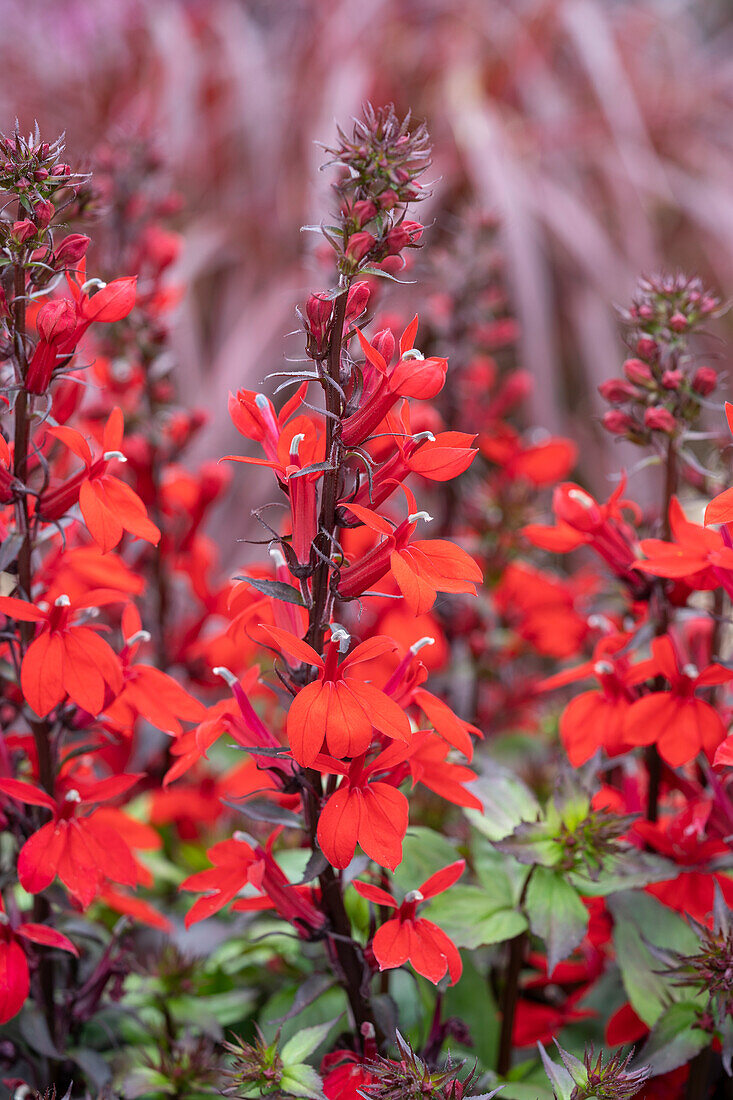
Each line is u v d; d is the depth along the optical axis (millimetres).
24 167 676
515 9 1948
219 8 1917
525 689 939
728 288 1728
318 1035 692
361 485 682
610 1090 668
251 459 668
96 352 837
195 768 861
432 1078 667
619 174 1773
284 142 1700
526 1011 776
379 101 1717
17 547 688
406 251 905
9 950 698
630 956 734
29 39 1825
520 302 1477
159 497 837
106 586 745
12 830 719
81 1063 726
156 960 779
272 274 1646
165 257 851
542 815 743
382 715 665
